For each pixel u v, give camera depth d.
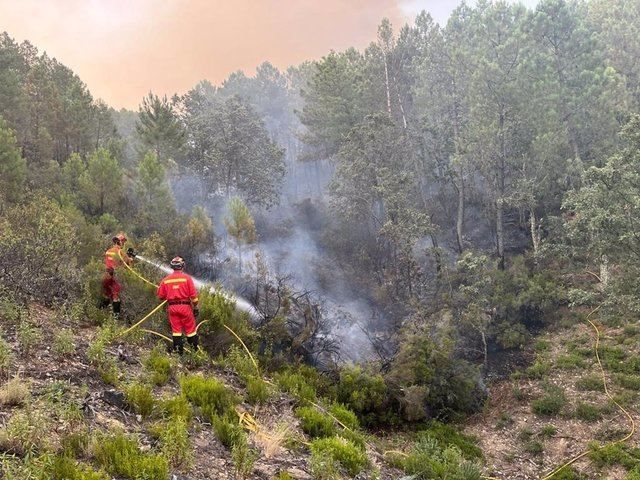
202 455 4.87
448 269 20.25
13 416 4.09
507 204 24.06
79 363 5.96
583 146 24.14
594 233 14.54
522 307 18.75
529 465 10.10
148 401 5.27
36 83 30.72
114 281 8.66
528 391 13.50
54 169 21.89
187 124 38.00
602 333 16.34
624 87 24.83
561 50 24.53
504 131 21.69
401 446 9.16
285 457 5.57
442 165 26.38
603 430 11.01
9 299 7.02
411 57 32.91
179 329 7.82
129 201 19.67
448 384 12.06
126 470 3.89
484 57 23.05
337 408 8.66
